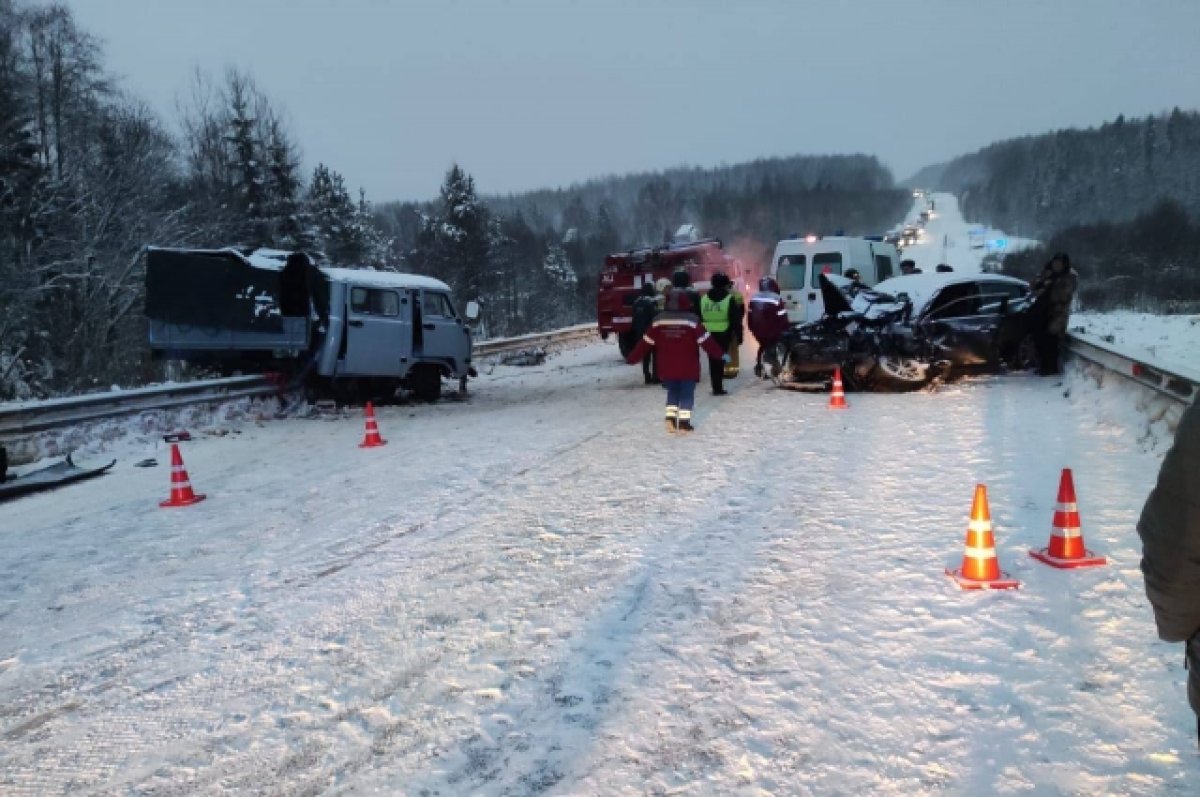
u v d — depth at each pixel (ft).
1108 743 10.07
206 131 128.57
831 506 20.74
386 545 20.11
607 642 13.85
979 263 315.37
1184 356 42.91
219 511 24.67
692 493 23.00
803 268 57.11
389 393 48.96
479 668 13.24
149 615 16.48
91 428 34.73
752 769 10.10
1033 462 23.34
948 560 16.38
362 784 10.36
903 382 37.27
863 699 11.48
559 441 32.35
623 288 64.03
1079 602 13.94
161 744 11.62
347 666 13.62
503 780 10.25
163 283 42.01
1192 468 5.65
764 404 37.42
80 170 98.37
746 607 14.90
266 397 43.96
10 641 15.61
